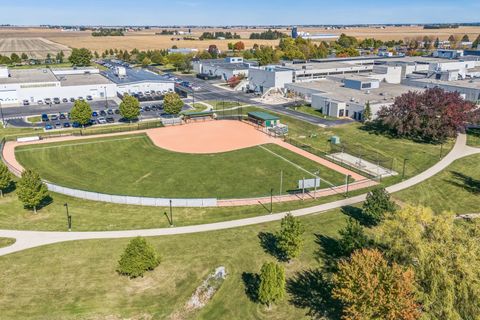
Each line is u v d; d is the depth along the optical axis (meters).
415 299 34.38
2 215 59.91
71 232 54.84
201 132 102.81
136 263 44.50
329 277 45.03
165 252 49.94
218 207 63.12
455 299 34.47
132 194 68.19
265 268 39.50
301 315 39.72
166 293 42.94
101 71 177.50
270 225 56.59
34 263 47.50
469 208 62.12
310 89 132.38
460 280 35.12
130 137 97.94
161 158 84.69
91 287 43.56
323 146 91.12
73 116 102.88
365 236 47.75
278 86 145.62
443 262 36.22
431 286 35.19
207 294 42.59
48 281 44.38
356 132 99.75
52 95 136.12
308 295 42.47
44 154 85.81
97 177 75.19
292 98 138.50
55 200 65.31
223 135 100.31
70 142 93.50
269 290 39.28
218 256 49.06
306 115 116.56
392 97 119.94
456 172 75.69
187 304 41.38
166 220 58.56
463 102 91.56
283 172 77.06
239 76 166.62
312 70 153.00
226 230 55.31
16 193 64.00
